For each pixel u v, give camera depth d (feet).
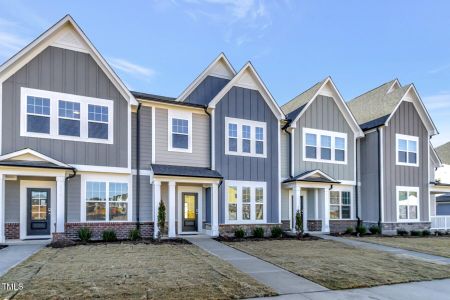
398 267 32.96
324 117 65.87
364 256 38.37
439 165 79.61
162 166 50.88
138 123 50.47
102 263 29.99
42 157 42.27
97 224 46.14
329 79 66.18
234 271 28.55
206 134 55.31
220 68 60.18
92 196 46.57
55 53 45.50
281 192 61.77
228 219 54.54
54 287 22.20
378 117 70.90
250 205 56.44
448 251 44.50
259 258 35.29
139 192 49.44
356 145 70.54
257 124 58.44
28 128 43.09
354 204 68.44
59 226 41.96
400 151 70.08
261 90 59.31
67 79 45.88
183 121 53.88
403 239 56.90
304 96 69.00
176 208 53.67
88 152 46.37
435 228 71.82
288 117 64.44
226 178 55.01
